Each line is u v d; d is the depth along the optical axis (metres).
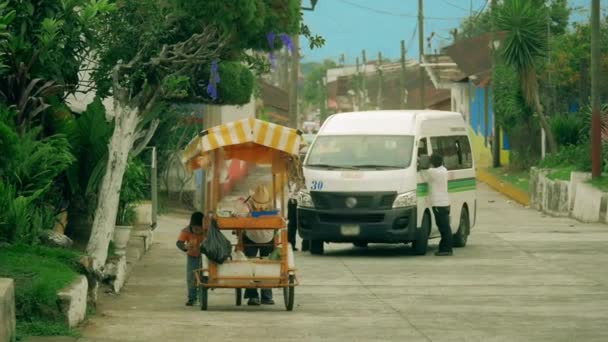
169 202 37.06
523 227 31.17
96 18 17.41
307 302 16.81
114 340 12.82
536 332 13.77
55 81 16.89
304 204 23.92
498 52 49.06
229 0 16.11
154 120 22.67
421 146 24.36
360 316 15.22
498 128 53.75
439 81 74.06
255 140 15.77
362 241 23.67
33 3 16.12
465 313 15.52
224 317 14.98
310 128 110.31
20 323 12.77
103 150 17.58
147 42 17.52
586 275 20.14
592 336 13.45
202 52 17.41
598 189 32.62
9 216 14.80
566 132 40.44
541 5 43.69
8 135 15.12
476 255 23.86
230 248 15.64
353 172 23.62
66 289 13.34
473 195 26.66
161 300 16.91
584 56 42.72
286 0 17.14
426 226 24.05
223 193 16.33
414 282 19.28
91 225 19.02
